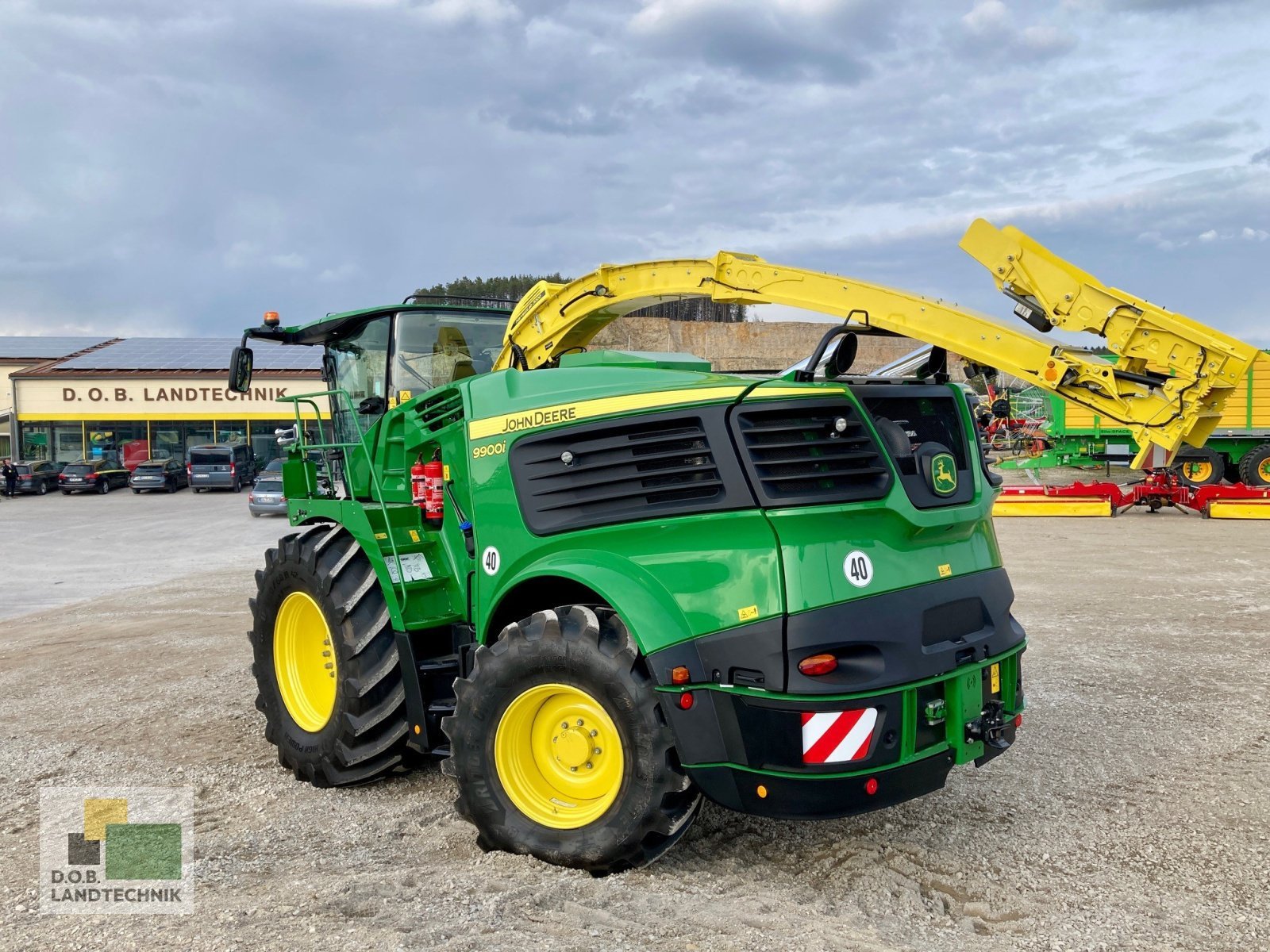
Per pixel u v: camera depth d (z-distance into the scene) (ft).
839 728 11.48
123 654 28.22
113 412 132.67
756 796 11.72
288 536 17.44
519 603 14.34
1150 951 10.52
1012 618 14.26
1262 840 13.48
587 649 12.21
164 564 52.80
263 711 17.62
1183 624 28.07
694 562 12.27
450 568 15.65
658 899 11.69
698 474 12.40
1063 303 13.78
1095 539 46.73
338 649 15.67
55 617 36.42
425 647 15.64
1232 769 16.37
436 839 13.88
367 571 16.15
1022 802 15.01
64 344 161.79
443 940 10.62
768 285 15.05
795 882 12.28
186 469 125.39
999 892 11.98
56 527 76.74
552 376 14.37
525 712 12.96
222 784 16.62
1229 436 70.18
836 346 13.55
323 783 16.24
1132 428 13.12
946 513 12.73
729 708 11.83
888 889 12.07
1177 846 13.32
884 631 11.84
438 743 15.28
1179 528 50.21
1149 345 13.15
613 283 16.80
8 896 12.14
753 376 14.39
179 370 134.10
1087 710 19.92
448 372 19.67
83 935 10.96
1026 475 78.89
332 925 11.03
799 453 12.10
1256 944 10.65
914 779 11.98
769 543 11.87
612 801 12.29
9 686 24.39
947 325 13.34
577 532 13.19
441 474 15.72
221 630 31.78
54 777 17.12
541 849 12.66
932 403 13.88
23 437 132.67
